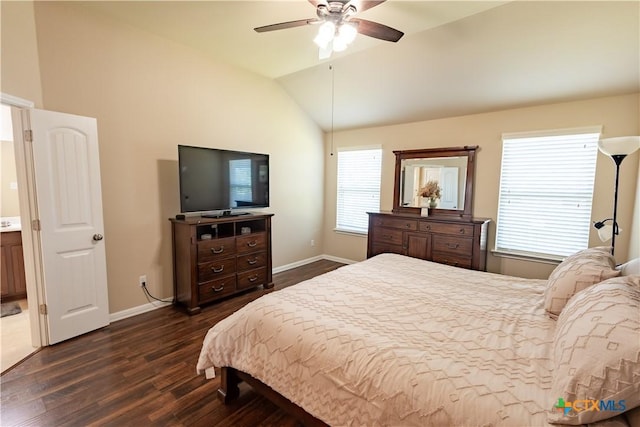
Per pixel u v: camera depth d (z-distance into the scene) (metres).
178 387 2.01
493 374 1.14
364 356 1.30
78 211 2.59
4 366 2.19
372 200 4.93
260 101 4.20
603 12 2.32
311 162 5.14
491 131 3.74
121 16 2.75
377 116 4.49
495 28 2.70
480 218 3.78
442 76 3.41
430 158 4.19
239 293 3.76
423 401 1.09
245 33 2.99
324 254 5.57
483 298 1.96
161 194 3.26
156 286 3.28
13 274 3.34
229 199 3.63
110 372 2.15
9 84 2.18
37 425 1.67
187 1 2.50
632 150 1.98
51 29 2.45
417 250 3.90
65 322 2.55
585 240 3.25
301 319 1.59
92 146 2.65
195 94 3.47
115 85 2.86
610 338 0.96
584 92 3.07
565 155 3.31
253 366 1.64
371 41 3.10
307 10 2.57
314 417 1.41
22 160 2.32
